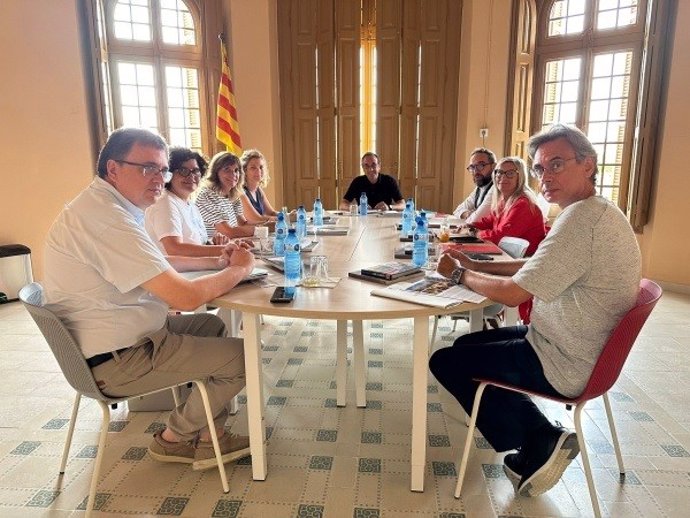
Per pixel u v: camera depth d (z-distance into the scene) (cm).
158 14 487
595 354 145
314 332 329
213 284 158
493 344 166
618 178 464
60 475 178
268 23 503
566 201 154
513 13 479
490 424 167
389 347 303
